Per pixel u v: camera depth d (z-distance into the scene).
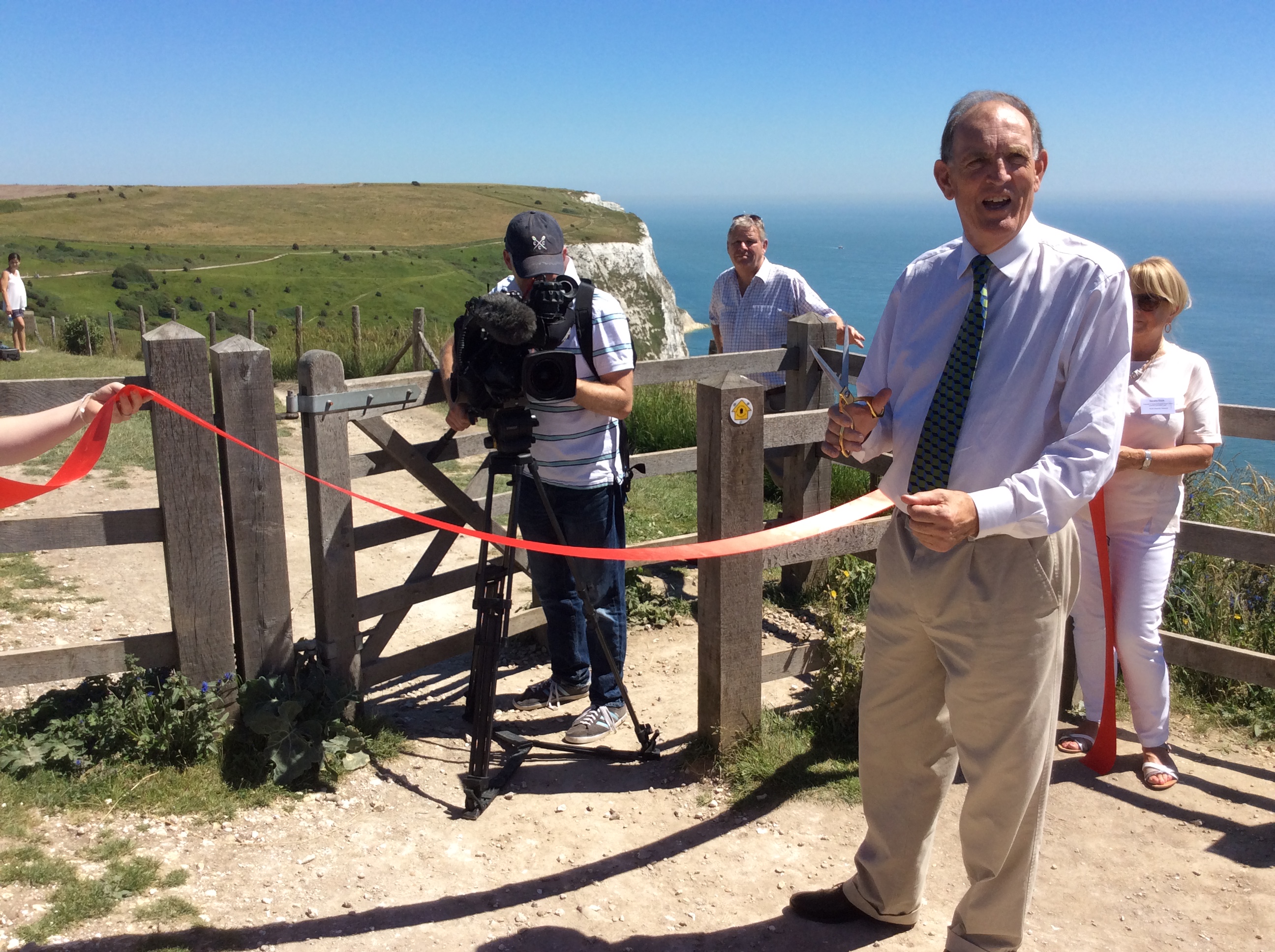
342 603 3.89
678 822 3.46
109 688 3.72
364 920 2.86
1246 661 3.78
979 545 2.25
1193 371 3.47
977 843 2.45
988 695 2.31
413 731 4.14
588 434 3.87
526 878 3.12
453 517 4.38
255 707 3.60
